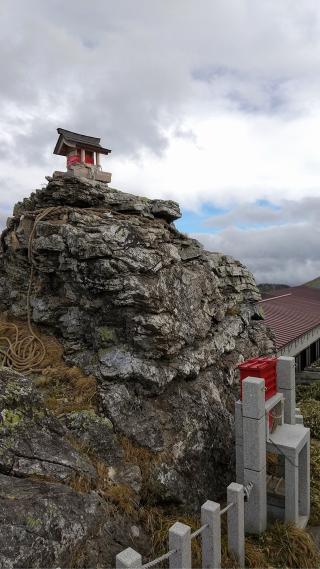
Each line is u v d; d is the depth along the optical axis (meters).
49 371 8.15
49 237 9.18
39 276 9.80
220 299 11.16
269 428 7.78
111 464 6.58
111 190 10.92
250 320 13.41
